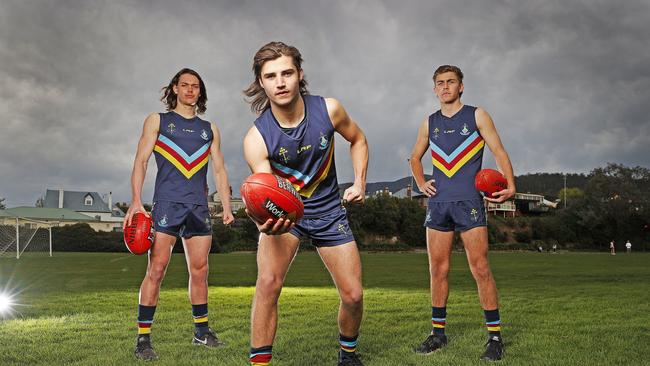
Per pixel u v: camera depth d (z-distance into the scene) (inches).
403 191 3917.3
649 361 154.6
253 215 114.3
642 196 2677.2
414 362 155.6
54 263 871.1
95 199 3410.4
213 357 161.0
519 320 239.3
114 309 278.7
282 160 129.3
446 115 191.9
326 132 130.4
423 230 2210.9
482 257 175.5
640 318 246.8
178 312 263.9
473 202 178.9
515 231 2618.1
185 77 195.3
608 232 2647.6
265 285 127.9
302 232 133.6
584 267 787.4
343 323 140.4
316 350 170.4
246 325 223.9
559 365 150.5
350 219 2167.8
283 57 119.2
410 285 452.1
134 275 577.9
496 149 184.1
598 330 211.5
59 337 194.2
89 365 150.0
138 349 164.1
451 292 377.7
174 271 658.2
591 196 2709.2
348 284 134.0
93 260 1001.5
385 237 2229.3
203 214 188.5
